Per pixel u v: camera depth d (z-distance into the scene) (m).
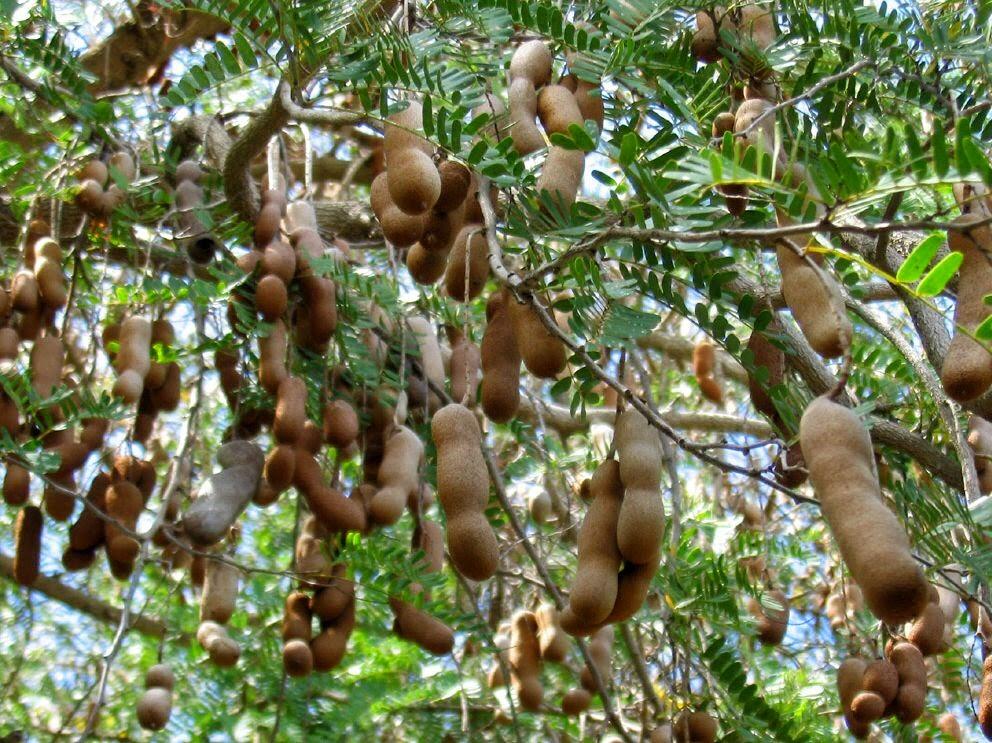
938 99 3.11
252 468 3.31
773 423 2.75
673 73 3.07
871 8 3.12
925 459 3.81
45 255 3.71
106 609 5.19
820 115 3.11
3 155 3.97
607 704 3.74
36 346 3.50
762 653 4.85
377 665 4.52
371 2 2.97
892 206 2.55
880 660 3.19
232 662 3.60
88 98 3.91
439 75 2.57
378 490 3.38
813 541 5.65
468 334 2.55
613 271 3.45
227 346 3.42
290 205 3.71
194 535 3.10
